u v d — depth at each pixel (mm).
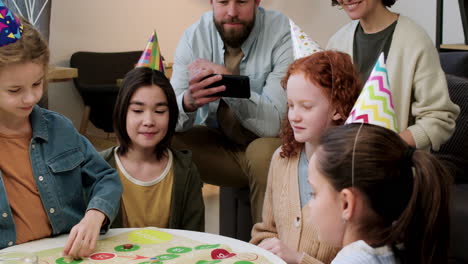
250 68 2436
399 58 1989
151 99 1837
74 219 1544
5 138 1475
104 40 4594
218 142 2438
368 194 1018
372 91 1343
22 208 1475
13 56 1284
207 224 3092
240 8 2309
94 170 1597
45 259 1312
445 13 4633
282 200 1678
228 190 2602
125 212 1875
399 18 2051
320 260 1561
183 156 1951
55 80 3248
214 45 2463
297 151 1680
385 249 1021
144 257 1314
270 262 1284
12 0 3441
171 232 1507
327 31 5723
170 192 1909
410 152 1018
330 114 1543
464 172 2365
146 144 1841
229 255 1322
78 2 4430
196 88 2154
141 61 2088
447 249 990
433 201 962
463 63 2752
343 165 1036
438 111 1958
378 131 1042
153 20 4797
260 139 2234
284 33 2438
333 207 1071
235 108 2256
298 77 1558
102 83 4367
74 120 4523
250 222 2475
